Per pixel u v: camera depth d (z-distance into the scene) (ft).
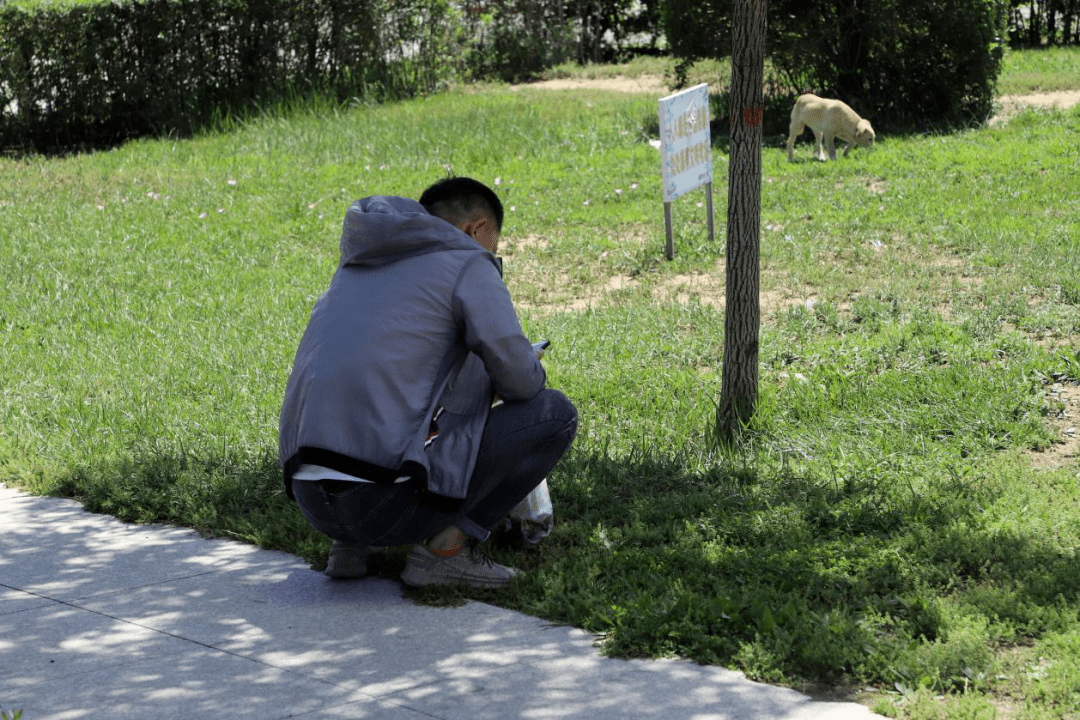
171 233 35.73
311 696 10.57
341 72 59.62
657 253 31.42
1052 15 68.85
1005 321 23.62
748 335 18.70
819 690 10.71
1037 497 15.62
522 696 10.54
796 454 18.20
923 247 29.81
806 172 39.37
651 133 47.21
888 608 12.35
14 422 20.21
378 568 13.94
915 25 45.29
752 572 13.28
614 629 11.85
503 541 14.47
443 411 12.64
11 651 11.63
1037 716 9.97
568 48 71.31
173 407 20.90
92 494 16.57
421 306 12.32
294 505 15.96
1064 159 37.93
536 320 26.09
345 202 39.29
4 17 53.88
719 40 47.44
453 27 63.05
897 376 20.72
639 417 20.10
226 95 57.06
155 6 55.01
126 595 13.19
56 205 39.55
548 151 45.09
